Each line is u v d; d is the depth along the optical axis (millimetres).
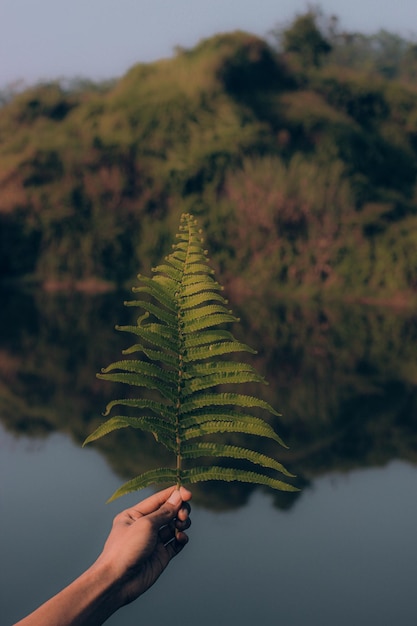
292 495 3949
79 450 4699
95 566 739
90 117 16266
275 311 11250
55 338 8672
